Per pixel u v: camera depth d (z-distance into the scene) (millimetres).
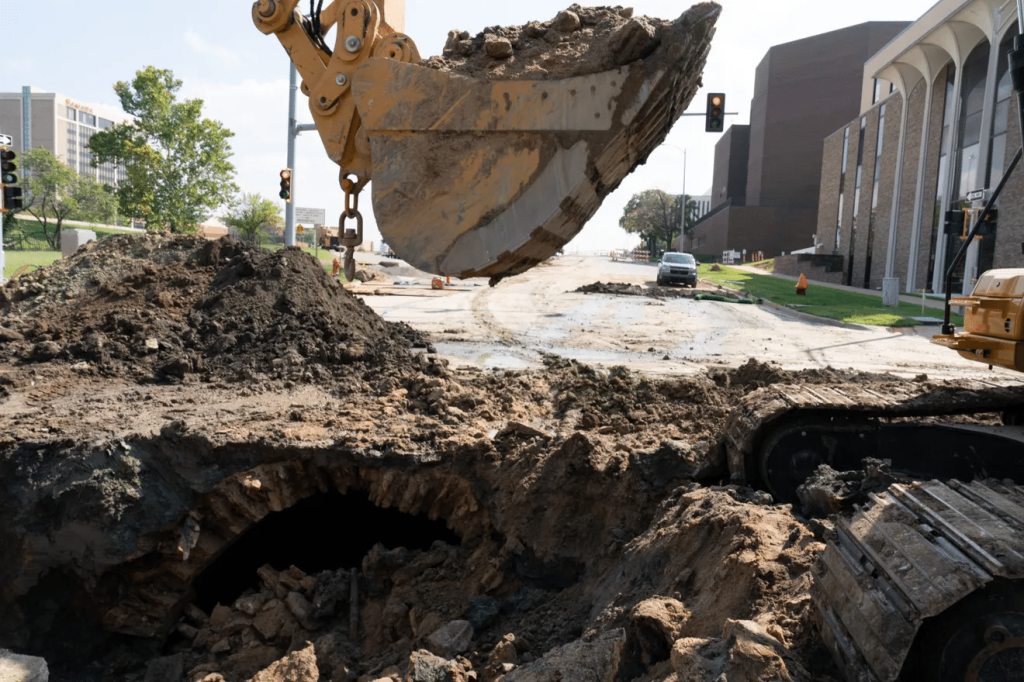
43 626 6156
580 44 3924
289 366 9617
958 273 26406
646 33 3646
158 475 6695
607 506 6410
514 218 3977
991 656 2701
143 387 8875
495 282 4273
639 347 14312
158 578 6453
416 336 12617
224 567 6977
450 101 4016
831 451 6125
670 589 4617
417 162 4117
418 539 7461
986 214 5445
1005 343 5090
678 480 6465
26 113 119500
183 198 44594
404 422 7859
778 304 24734
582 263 65250
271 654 6043
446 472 7082
